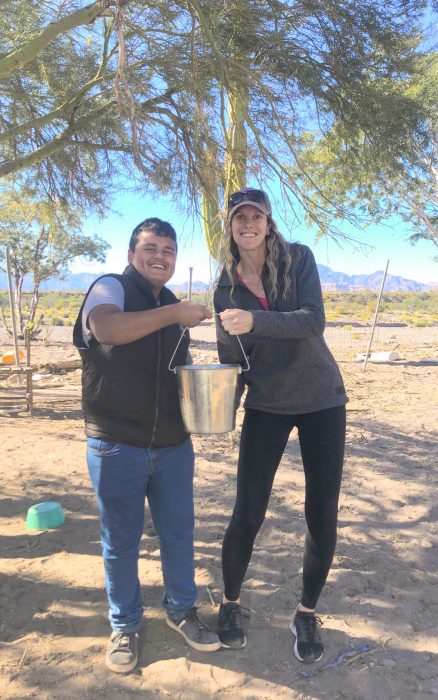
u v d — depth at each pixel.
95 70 6.11
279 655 2.63
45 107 6.38
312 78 5.11
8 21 5.50
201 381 2.31
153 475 2.54
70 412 8.68
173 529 2.62
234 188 5.02
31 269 22.00
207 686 2.41
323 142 6.38
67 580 3.29
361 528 4.14
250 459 2.52
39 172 6.99
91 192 7.06
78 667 2.53
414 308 71.88
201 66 4.96
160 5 4.63
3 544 3.78
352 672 2.52
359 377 12.34
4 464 5.64
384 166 6.20
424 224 16.11
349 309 66.38
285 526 4.15
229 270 2.46
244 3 4.61
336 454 2.45
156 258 2.42
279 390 2.43
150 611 2.98
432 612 3.03
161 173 5.00
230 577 2.65
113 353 2.33
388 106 5.46
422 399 9.60
